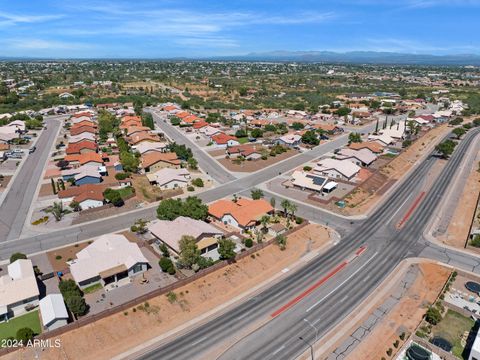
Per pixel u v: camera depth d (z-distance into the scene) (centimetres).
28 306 5397
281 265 6756
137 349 4797
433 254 7138
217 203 8725
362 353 4750
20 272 5894
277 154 13925
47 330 4944
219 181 11050
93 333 4906
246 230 7756
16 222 8219
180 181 10356
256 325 5247
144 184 10488
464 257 7031
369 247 7381
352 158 12656
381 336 5044
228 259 6519
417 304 5712
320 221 8462
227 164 12725
